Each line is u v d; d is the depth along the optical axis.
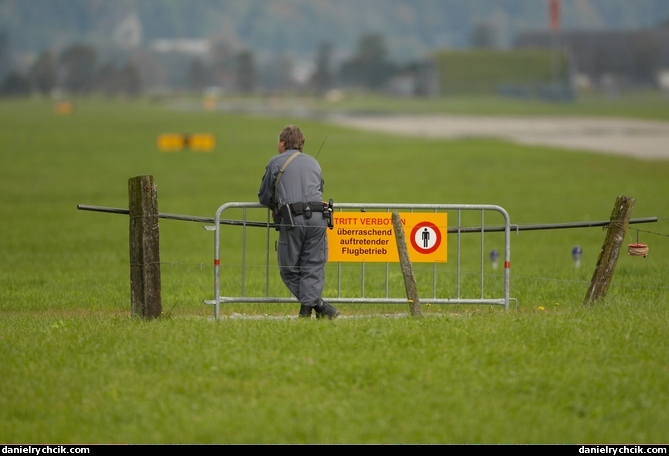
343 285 55.03
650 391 29.05
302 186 40.66
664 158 189.25
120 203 128.75
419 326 37.16
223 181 157.50
